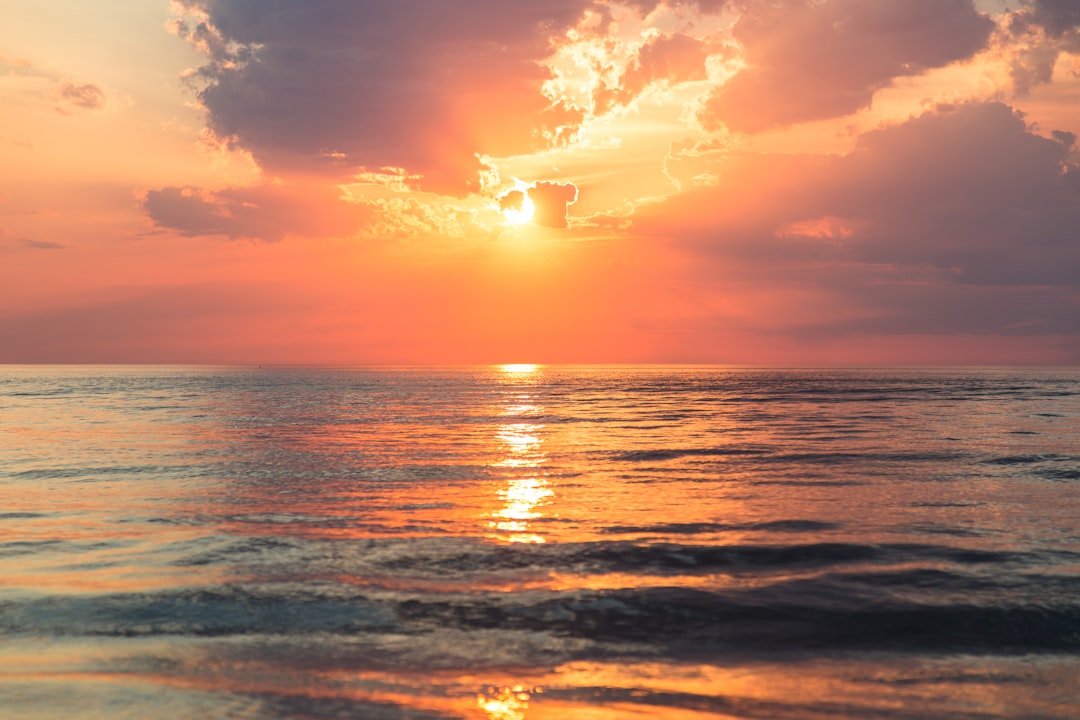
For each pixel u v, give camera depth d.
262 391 122.56
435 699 8.85
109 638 10.97
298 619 11.73
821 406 74.81
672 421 55.44
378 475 27.84
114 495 23.30
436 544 16.62
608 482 25.81
